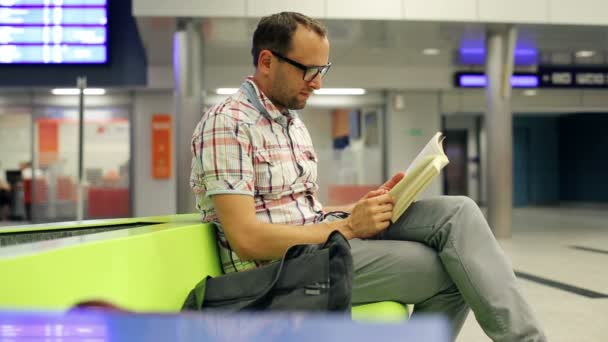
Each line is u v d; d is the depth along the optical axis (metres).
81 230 2.04
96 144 11.63
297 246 1.56
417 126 12.45
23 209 11.68
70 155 11.71
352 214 1.88
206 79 11.51
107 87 10.96
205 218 1.98
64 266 1.06
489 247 1.80
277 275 1.50
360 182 12.33
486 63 8.91
